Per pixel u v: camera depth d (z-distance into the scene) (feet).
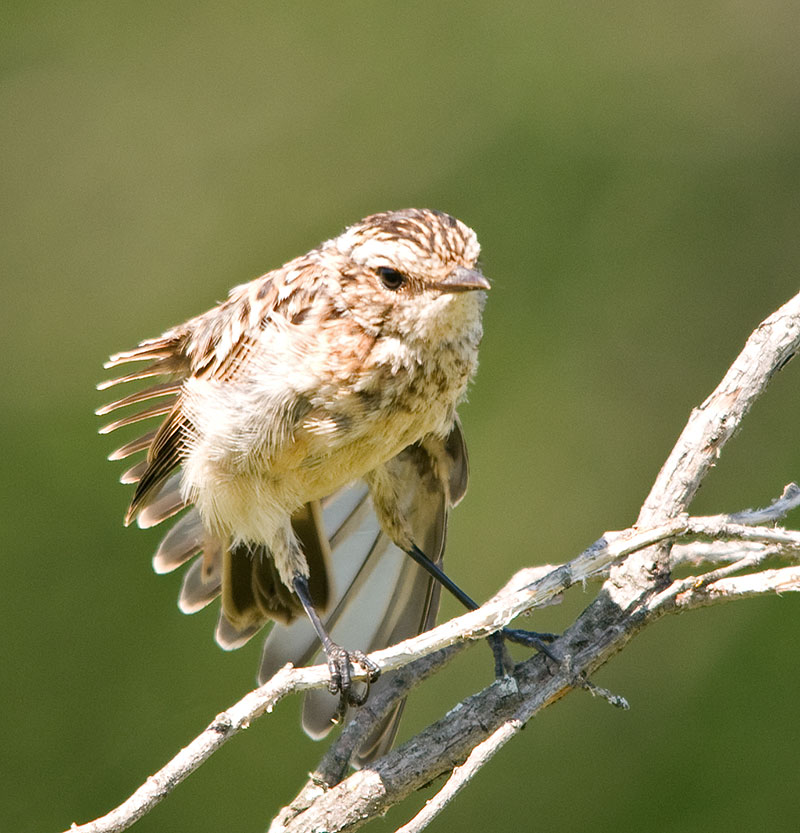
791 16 49.42
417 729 42.83
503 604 21.21
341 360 25.67
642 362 47.06
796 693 40.40
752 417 46.47
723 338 46.93
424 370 25.93
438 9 49.98
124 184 50.29
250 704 20.43
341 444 26.20
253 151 50.06
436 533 28.94
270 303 26.94
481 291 26.68
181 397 28.04
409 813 40.75
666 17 49.49
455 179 48.24
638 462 46.01
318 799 22.52
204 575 29.86
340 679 25.67
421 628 28.96
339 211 48.85
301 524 28.45
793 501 22.58
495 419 46.42
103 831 19.60
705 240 47.91
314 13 50.75
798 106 48.98
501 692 22.75
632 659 41.93
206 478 27.09
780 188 48.06
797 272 47.55
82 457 45.88
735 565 22.63
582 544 45.32
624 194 47.93
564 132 48.37
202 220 49.75
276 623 29.30
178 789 41.45
